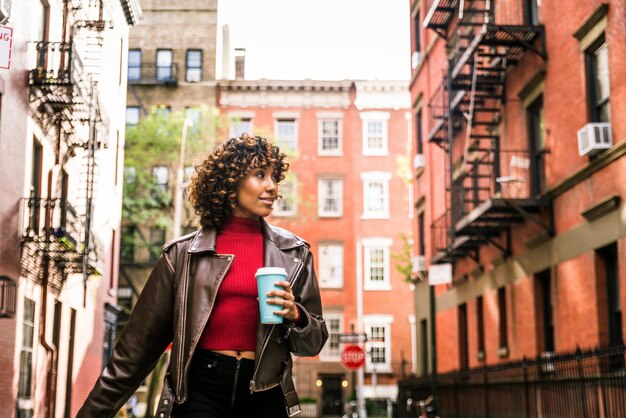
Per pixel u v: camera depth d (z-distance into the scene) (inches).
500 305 796.6
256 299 125.1
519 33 673.6
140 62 1845.5
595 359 541.6
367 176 1919.3
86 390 903.7
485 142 829.2
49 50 679.7
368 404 1572.3
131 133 1517.0
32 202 630.5
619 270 535.2
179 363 122.1
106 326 1059.3
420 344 1130.0
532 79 680.4
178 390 121.3
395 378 1830.7
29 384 657.6
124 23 1120.8
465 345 944.3
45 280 690.8
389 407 1258.6
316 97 1937.7
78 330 850.1
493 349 808.3
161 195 1560.0
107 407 128.7
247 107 1903.3
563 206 633.6
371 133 1942.7
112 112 1018.7
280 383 124.1
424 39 1109.7
